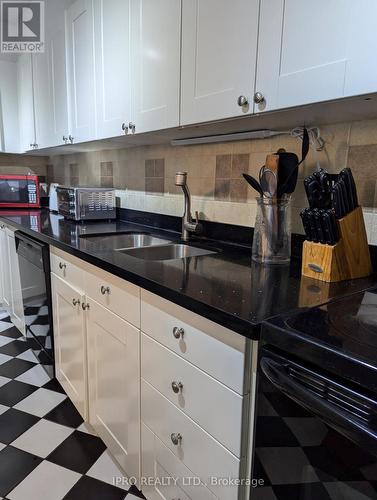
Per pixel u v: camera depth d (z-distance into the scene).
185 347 0.95
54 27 2.30
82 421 1.69
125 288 1.19
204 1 1.17
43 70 2.47
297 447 0.70
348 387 0.60
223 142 1.65
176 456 1.04
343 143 1.21
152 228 2.15
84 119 2.00
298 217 1.38
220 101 1.16
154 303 1.05
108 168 2.61
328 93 0.88
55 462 1.45
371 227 1.16
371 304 0.86
